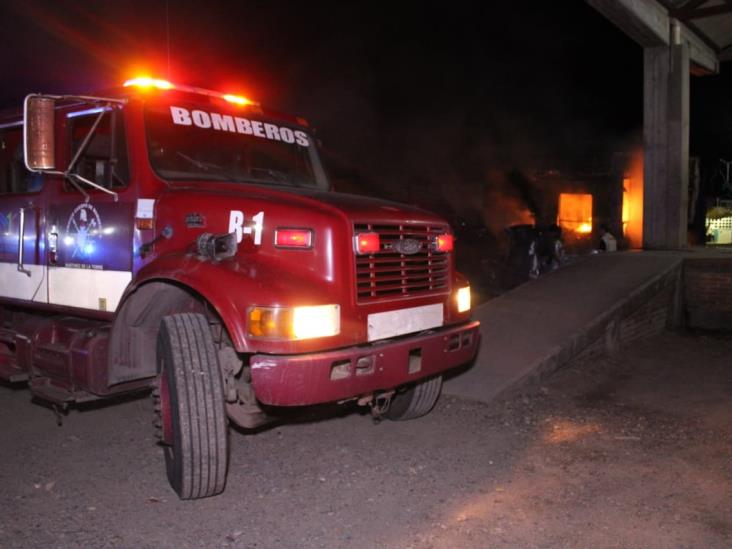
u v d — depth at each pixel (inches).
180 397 155.9
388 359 169.2
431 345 182.7
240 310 153.3
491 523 152.6
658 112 491.2
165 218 181.3
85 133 205.9
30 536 148.6
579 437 210.1
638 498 164.2
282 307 151.4
